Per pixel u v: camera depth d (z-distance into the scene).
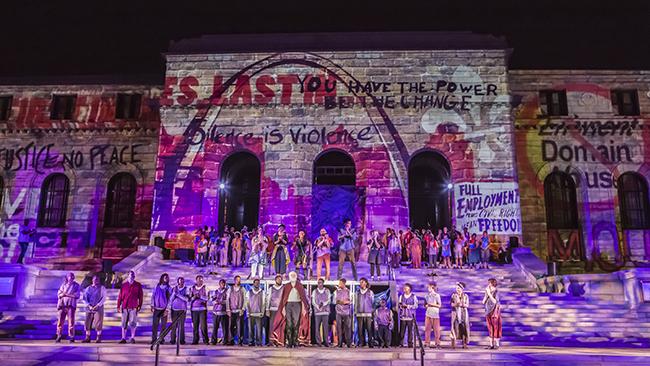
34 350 13.82
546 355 13.41
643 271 18.09
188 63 30.52
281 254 18.56
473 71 29.67
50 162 32.03
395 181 28.55
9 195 31.70
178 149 29.58
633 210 30.02
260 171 32.41
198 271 23.88
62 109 32.91
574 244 29.52
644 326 17.31
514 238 27.36
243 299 15.95
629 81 30.91
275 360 13.52
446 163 30.81
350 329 15.41
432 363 13.34
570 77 31.00
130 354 13.84
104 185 31.59
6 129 32.44
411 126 29.17
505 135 28.86
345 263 25.89
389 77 29.78
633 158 30.09
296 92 29.86
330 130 29.38
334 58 30.14
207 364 13.54
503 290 20.69
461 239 25.11
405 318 15.57
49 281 20.17
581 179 29.97
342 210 30.55
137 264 23.67
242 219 34.31
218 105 29.97
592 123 30.47
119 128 32.09
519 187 29.84
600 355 13.30
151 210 30.89
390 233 24.28
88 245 30.81
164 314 15.52
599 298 19.11
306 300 15.23
